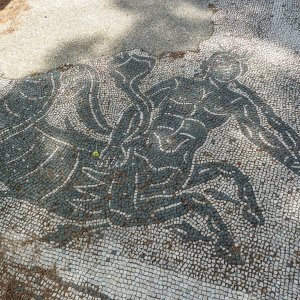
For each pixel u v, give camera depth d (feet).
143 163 4.24
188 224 3.68
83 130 4.67
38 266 3.51
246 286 3.25
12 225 3.82
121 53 5.74
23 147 4.55
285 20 5.99
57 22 6.45
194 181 4.02
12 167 4.34
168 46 5.77
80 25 6.33
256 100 4.80
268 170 4.05
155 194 3.94
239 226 3.63
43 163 4.35
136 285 3.33
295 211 3.70
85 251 3.58
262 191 3.88
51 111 4.95
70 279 3.41
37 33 6.25
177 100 4.92
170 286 3.30
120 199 3.94
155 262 3.45
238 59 5.41
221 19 6.17
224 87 5.02
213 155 4.25
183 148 4.35
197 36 5.90
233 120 4.59
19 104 5.08
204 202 3.84
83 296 3.30
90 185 4.09
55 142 4.57
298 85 4.93
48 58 5.76
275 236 3.53
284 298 3.17
